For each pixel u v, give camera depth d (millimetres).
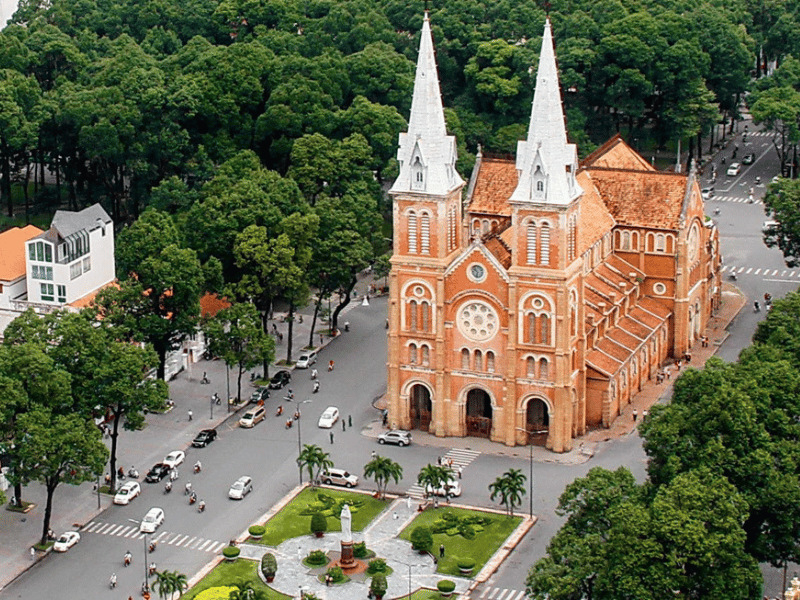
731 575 194125
